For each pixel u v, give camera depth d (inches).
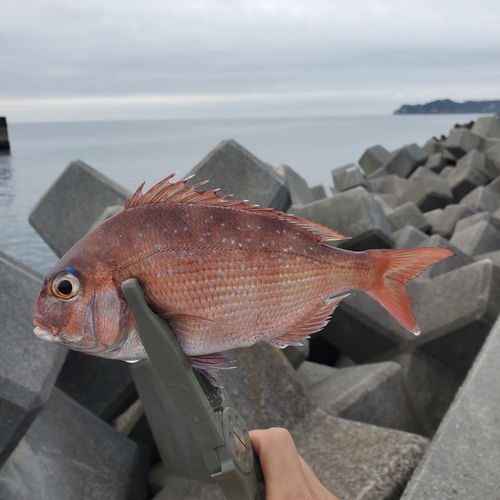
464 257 75.1
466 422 30.0
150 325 12.0
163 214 13.4
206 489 36.4
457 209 118.5
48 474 33.9
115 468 38.0
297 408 38.5
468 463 27.2
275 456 16.5
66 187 66.4
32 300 33.7
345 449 34.3
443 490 25.9
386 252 16.5
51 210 66.2
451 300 54.2
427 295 56.4
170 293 13.0
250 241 14.0
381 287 16.4
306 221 14.9
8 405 28.9
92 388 46.0
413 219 124.8
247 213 14.2
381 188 199.6
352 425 36.4
